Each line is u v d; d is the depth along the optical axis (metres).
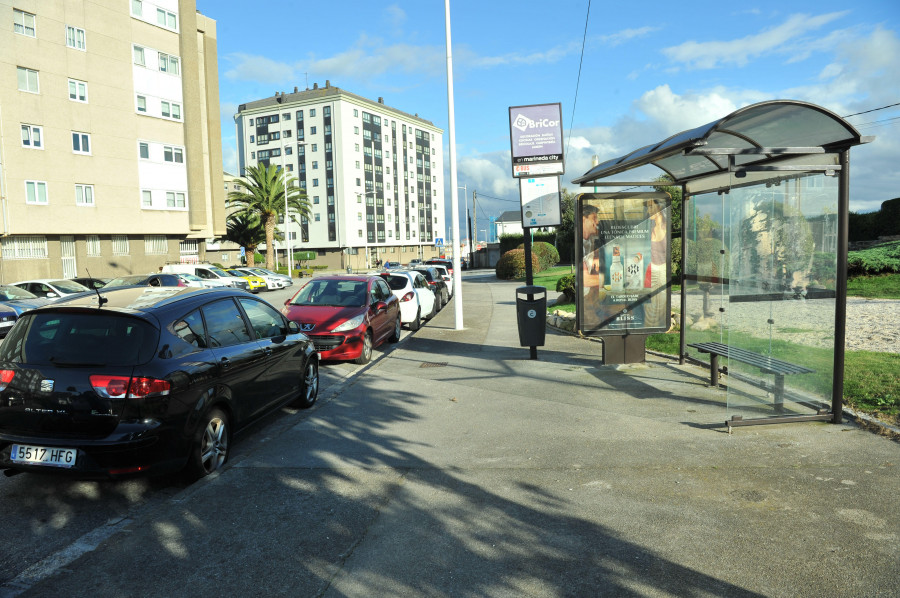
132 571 3.28
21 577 3.24
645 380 7.94
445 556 3.41
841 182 5.37
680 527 3.70
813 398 5.81
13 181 31.33
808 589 2.98
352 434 5.88
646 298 8.67
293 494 4.35
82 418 4.06
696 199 8.99
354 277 11.43
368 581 3.16
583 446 5.30
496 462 4.97
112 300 4.75
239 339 5.47
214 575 3.23
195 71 41.38
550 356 10.03
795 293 5.89
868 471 4.48
